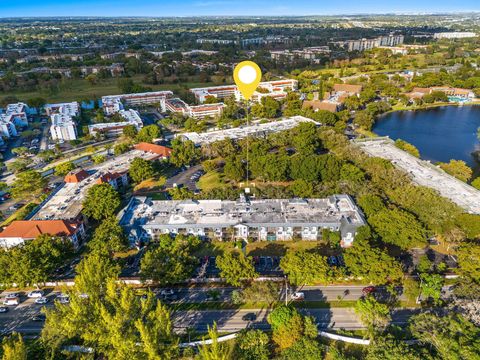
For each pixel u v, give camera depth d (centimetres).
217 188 18325
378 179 17662
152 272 12006
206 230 14988
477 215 14088
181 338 10575
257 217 15300
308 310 11525
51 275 13275
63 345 9994
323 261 11962
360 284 12588
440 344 8831
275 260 13912
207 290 12519
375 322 10212
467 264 11769
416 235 13262
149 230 14950
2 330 11056
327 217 15112
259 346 9656
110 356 8994
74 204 17038
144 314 9538
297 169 19112
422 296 11781
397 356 8706
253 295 11269
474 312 10069
